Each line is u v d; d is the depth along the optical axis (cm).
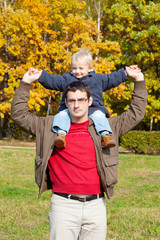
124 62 2334
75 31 2331
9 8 2300
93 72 348
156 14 2108
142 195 952
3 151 1739
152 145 1908
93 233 260
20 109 272
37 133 275
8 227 566
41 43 2312
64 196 257
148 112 2297
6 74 2700
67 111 278
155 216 635
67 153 259
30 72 283
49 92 2411
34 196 875
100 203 263
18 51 2294
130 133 1962
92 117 271
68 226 255
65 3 2316
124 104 2788
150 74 2253
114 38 2584
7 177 1111
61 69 2398
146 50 2330
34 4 2391
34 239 505
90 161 260
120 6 2266
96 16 2697
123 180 1191
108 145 253
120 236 518
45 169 260
